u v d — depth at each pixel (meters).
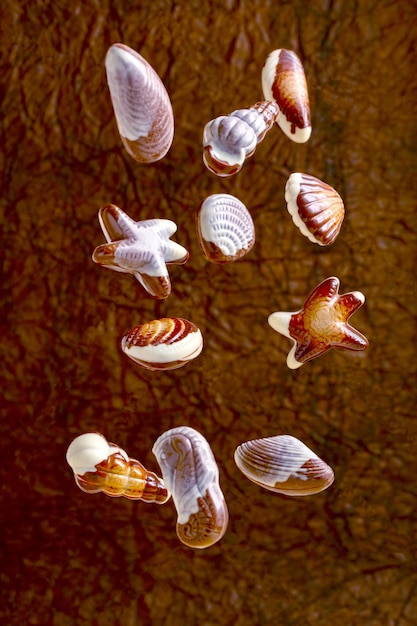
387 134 0.46
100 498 0.47
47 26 0.46
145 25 0.46
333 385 0.47
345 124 0.46
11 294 0.46
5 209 0.46
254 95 0.46
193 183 0.46
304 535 0.47
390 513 0.47
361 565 0.47
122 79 0.42
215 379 0.46
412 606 0.47
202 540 0.44
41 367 0.46
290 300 0.46
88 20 0.46
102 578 0.47
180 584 0.47
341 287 0.46
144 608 0.47
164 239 0.44
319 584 0.47
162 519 0.47
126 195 0.46
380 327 0.47
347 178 0.46
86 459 0.44
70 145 0.46
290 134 0.45
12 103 0.46
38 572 0.47
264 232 0.46
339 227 0.45
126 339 0.44
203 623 0.47
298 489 0.45
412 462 0.47
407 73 0.46
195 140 0.46
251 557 0.47
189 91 0.46
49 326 0.46
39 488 0.46
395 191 0.46
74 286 0.46
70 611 0.47
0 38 0.46
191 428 0.45
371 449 0.47
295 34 0.46
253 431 0.47
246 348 0.46
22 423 0.46
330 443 0.47
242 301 0.46
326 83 0.46
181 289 0.46
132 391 0.46
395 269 0.46
